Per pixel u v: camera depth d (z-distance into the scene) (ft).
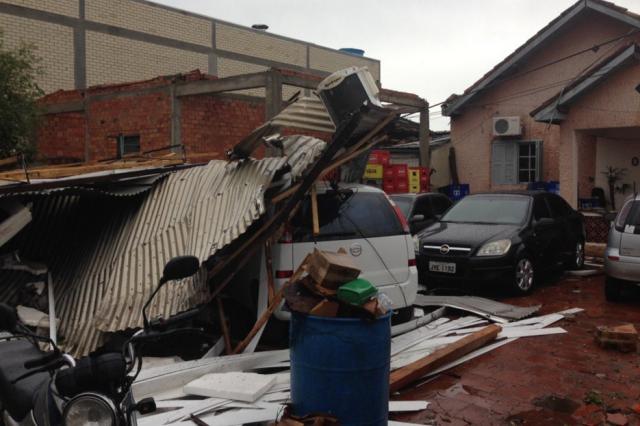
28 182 20.36
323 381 13.16
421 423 15.62
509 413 16.25
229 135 48.88
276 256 19.39
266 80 40.40
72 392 9.15
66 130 52.90
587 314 26.71
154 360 18.61
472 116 64.13
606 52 56.49
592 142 56.75
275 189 20.29
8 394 10.84
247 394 15.62
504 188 62.18
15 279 20.58
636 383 18.39
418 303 27.30
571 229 36.17
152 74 75.05
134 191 22.59
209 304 21.25
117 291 18.98
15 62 39.14
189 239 19.49
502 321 24.85
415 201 39.58
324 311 13.28
